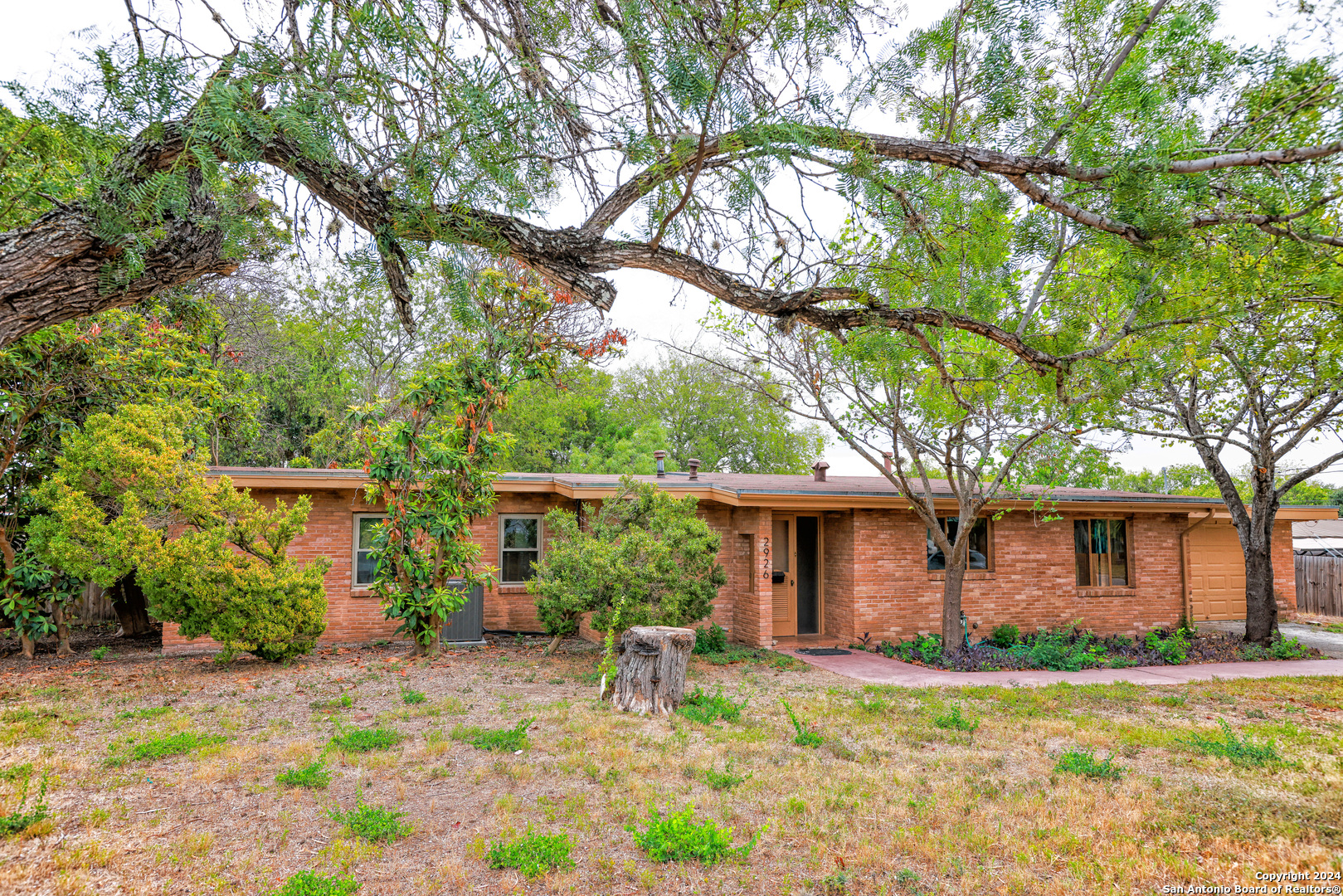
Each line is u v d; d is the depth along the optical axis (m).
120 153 3.08
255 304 20.30
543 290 11.77
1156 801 5.94
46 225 2.92
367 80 3.50
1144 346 6.50
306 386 25.48
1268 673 11.87
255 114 3.07
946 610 12.89
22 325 2.91
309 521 13.48
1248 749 7.08
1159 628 15.46
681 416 38.28
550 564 11.90
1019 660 12.20
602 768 6.53
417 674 10.81
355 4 3.38
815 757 7.03
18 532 12.26
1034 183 3.69
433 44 3.48
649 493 12.20
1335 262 4.39
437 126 3.52
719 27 3.72
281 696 9.34
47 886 4.35
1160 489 27.28
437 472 12.03
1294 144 3.77
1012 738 7.72
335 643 13.44
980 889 4.54
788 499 13.04
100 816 5.37
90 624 15.77
